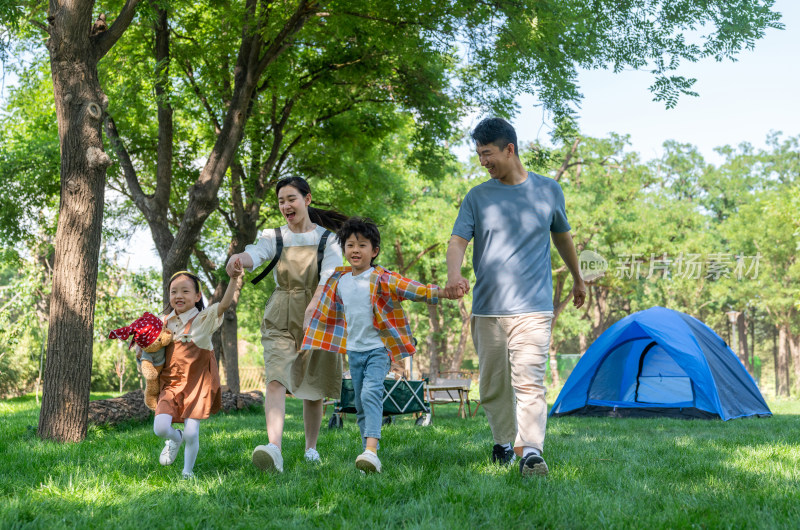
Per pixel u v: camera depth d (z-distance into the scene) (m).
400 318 4.21
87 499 3.28
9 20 6.80
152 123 14.67
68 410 6.44
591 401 12.36
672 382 12.10
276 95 12.84
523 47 9.66
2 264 16.59
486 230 4.12
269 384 4.18
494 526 2.72
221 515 2.95
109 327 17.78
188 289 4.05
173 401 3.91
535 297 4.00
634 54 10.14
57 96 6.79
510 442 4.22
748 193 45.91
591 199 30.09
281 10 9.92
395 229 25.55
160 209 11.38
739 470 4.19
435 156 13.68
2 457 4.75
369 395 4.03
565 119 10.34
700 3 9.66
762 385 45.72
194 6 12.00
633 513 2.92
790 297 36.34
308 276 4.34
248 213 13.55
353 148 14.54
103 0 10.94
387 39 10.42
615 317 46.66
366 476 3.72
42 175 13.41
